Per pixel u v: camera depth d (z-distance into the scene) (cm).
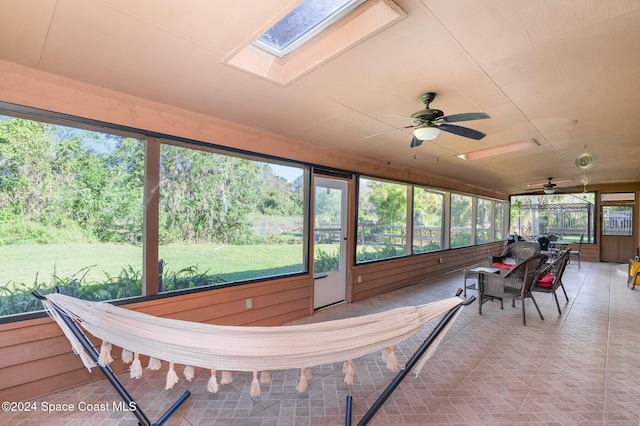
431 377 268
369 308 463
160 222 295
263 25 178
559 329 384
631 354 313
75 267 250
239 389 248
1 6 156
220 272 340
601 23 174
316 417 214
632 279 599
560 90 261
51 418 207
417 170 634
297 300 412
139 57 208
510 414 217
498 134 389
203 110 300
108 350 181
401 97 275
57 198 243
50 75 228
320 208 458
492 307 479
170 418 210
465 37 189
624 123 345
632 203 914
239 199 357
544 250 864
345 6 179
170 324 183
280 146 389
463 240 848
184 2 159
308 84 250
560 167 624
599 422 208
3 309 221
